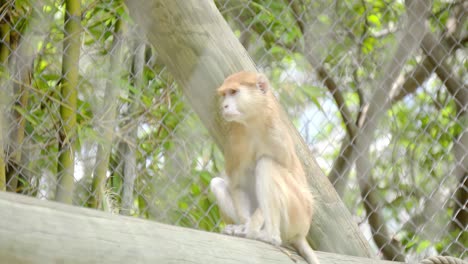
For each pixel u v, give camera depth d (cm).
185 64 796
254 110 775
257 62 998
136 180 863
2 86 818
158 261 574
